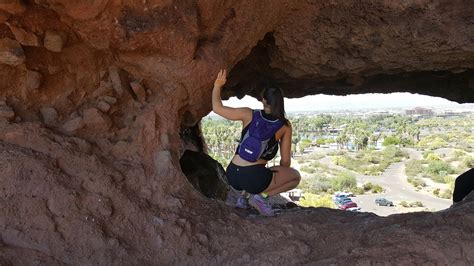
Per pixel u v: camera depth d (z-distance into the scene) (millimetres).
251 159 3791
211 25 3883
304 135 108000
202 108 4383
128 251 2996
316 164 61156
